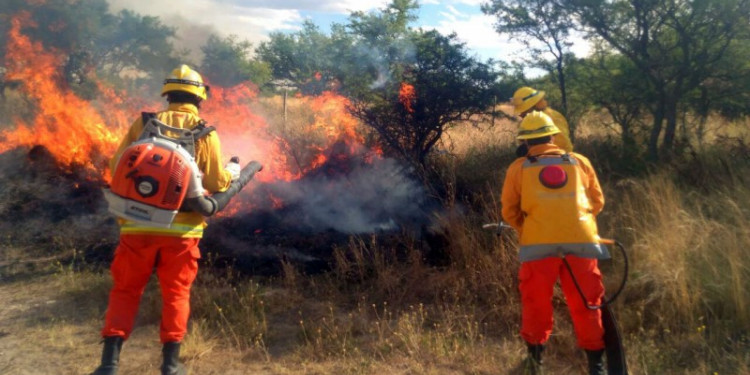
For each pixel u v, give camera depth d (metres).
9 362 3.94
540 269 3.57
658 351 3.90
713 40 6.91
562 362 3.97
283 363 4.01
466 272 5.14
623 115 7.91
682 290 4.21
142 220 3.35
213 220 6.59
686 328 4.13
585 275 3.53
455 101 7.64
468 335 4.26
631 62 7.60
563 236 3.52
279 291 5.14
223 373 3.87
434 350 4.10
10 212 6.93
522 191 3.68
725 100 7.17
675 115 7.18
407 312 4.75
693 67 6.97
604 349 3.60
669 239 4.70
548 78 8.38
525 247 3.63
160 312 4.63
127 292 3.54
